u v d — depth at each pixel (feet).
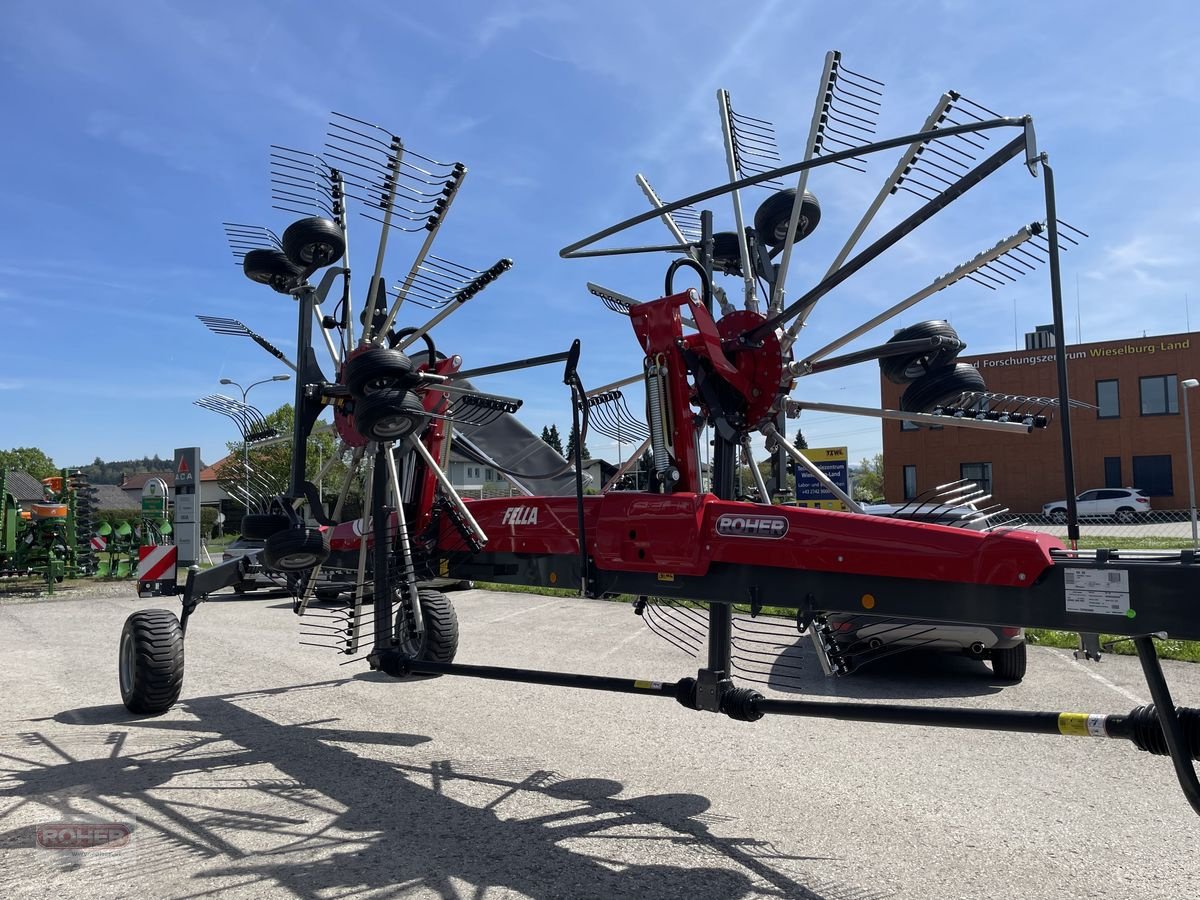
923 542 9.85
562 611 38.58
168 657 18.57
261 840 11.42
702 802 12.96
